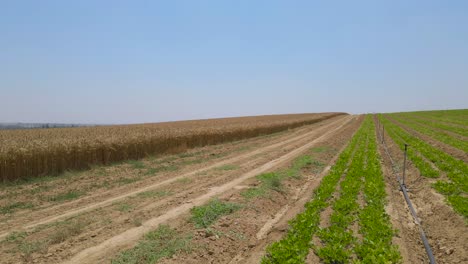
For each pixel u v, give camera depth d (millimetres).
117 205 11125
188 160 21734
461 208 9516
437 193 12461
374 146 25969
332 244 7480
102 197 12406
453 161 17453
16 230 8914
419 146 24609
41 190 13531
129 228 8812
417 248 8125
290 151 25875
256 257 7508
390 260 6742
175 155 24109
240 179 15094
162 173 17219
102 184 14586
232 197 11828
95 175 16547
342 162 18531
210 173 16781
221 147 29625
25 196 12578
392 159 22031
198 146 30031
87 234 8406
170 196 12227
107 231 8617
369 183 12844
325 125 63844
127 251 7309
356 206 10367
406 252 7586
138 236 8242
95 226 9047
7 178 14812
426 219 10281
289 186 14438
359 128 50344
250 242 8562
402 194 13445
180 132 28406
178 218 9523
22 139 20891
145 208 10656
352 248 7703
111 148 19891
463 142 26594
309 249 7730
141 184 14555
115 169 18141
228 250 7961
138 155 22359
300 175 16703
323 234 8023
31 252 7387
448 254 7664
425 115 82875
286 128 53094
